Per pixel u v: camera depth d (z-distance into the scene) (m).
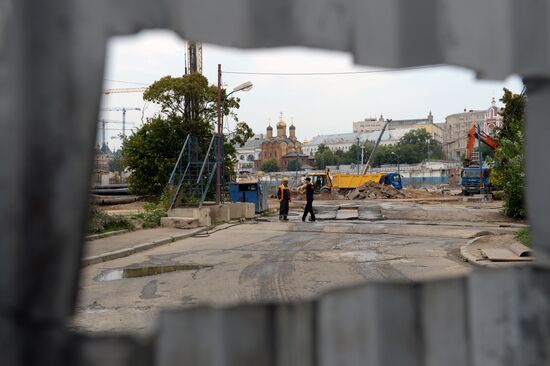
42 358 1.22
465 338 1.47
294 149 138.50
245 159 149.50
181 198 21.17
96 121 1.25
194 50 34.69
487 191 46.22
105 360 1.27
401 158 116.69
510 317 1.49
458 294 1.48
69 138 1.23
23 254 1.21
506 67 1.47
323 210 27.64
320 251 12.80
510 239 12.95
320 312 1.42
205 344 1.33
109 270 10.55
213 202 22.86
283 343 1.38
